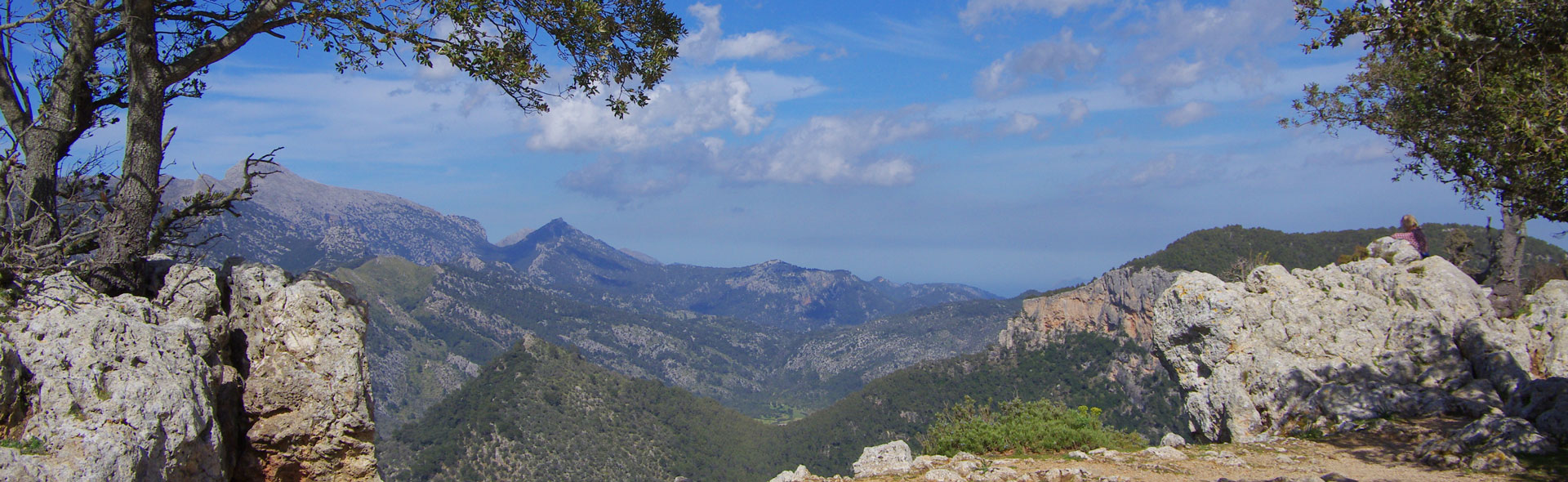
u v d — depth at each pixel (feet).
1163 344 71.15
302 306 40.24
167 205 45.42
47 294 32.83
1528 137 40.57
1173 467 46.50
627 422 440.45
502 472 369.30
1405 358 62.23
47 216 35.58
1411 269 67.36
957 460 48.67
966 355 412.36
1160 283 298.97
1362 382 60.34
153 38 41.50
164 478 29.99
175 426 30.83
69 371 28.71
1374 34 44.16
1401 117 61.26
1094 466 47.34
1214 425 65.92
